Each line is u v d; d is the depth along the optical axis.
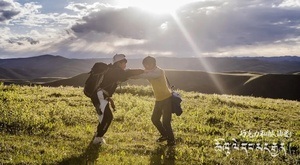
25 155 8.12
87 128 11.07
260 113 16.97
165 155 8.98
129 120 12.90
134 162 8.18
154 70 9.38
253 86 113.38
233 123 14.02
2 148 8.44
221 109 16.97
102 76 9.05
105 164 7.83
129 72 9.08
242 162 9.08
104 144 9.38
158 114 9.80
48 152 8.45
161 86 9.50
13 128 10.38
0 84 20.23
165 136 9.98
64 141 9.62
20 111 12.30
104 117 9.20
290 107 20.23
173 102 9.60
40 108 13.58
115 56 9.17
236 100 21.16
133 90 22.02
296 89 107.50
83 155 8.38
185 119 14.03
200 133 12.03
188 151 9.52
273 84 111.50
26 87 20.94
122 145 9.61
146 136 10.88
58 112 13.12
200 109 16.66
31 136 9.85
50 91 19.59
